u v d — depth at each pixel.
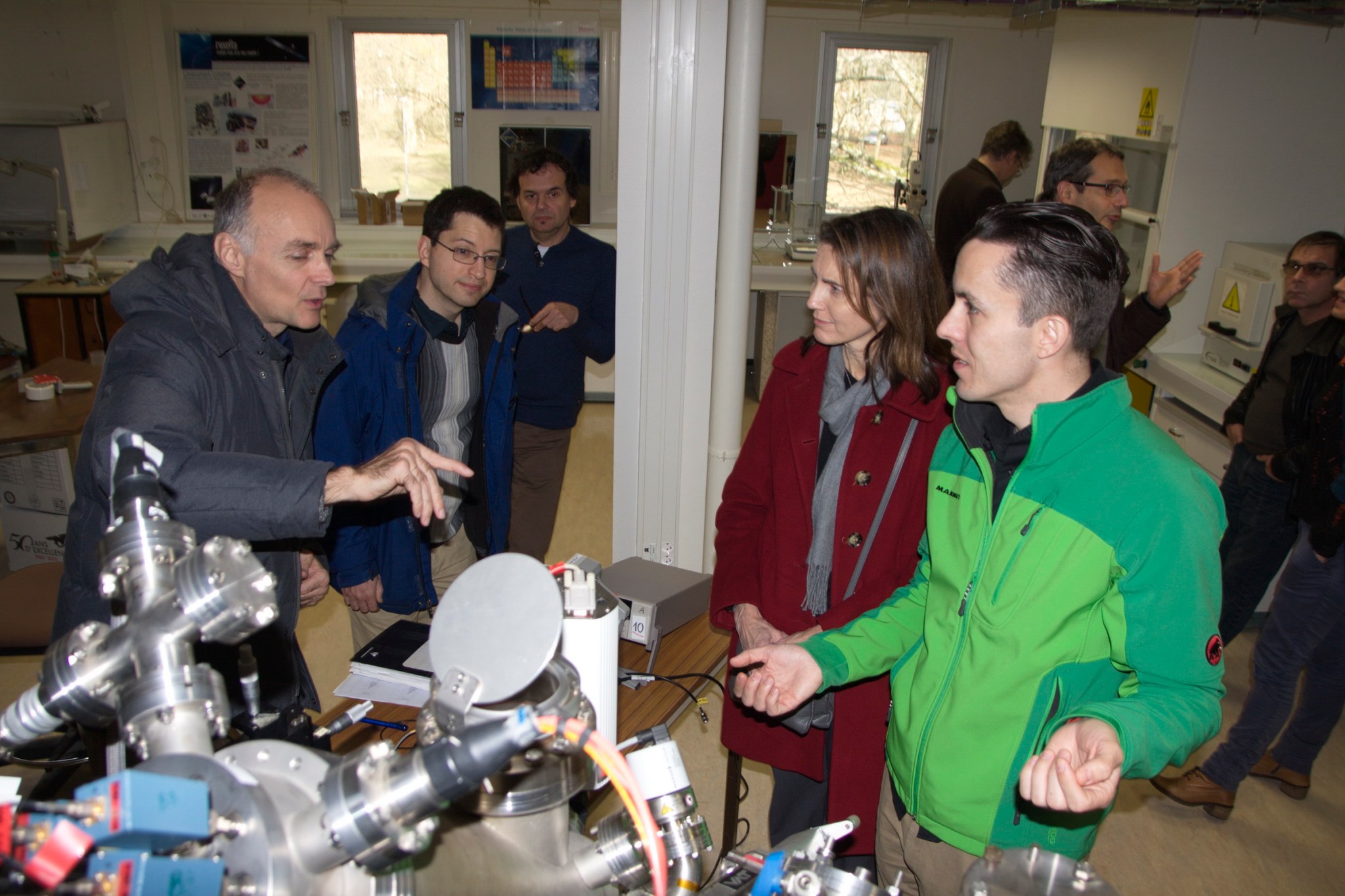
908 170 5.98
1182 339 3.62
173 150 5.29
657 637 1.71
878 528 1.59
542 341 2.98
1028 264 1.10
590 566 1.19
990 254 1.12
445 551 2.34
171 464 1.25
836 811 1.65
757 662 1.32
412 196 5.62
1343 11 3.06
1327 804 2.51
